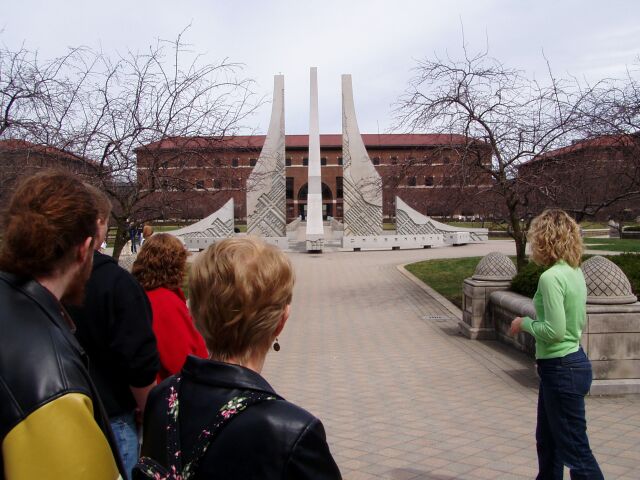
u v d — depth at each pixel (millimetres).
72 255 1906
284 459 1524
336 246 39688
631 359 6852
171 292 3898
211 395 1677
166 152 11812
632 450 5098
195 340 3855
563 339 3775
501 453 5156
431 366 8656
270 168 38125
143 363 3037
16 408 1462
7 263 1786
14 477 1437
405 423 6059
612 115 11672
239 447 1552
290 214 96062
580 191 12258
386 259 28625
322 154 95688
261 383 1717
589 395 6742
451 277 19656
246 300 1811
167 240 3967
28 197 1865
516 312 9242
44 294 1737
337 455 5211
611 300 6887
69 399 1507
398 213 38281
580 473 3699
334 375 8273
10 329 1568
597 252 26281
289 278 1949
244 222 71188
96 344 2959
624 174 11742
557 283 3729
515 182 12359
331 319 13312
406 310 14188
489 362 8789
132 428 3133
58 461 1444
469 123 12727
